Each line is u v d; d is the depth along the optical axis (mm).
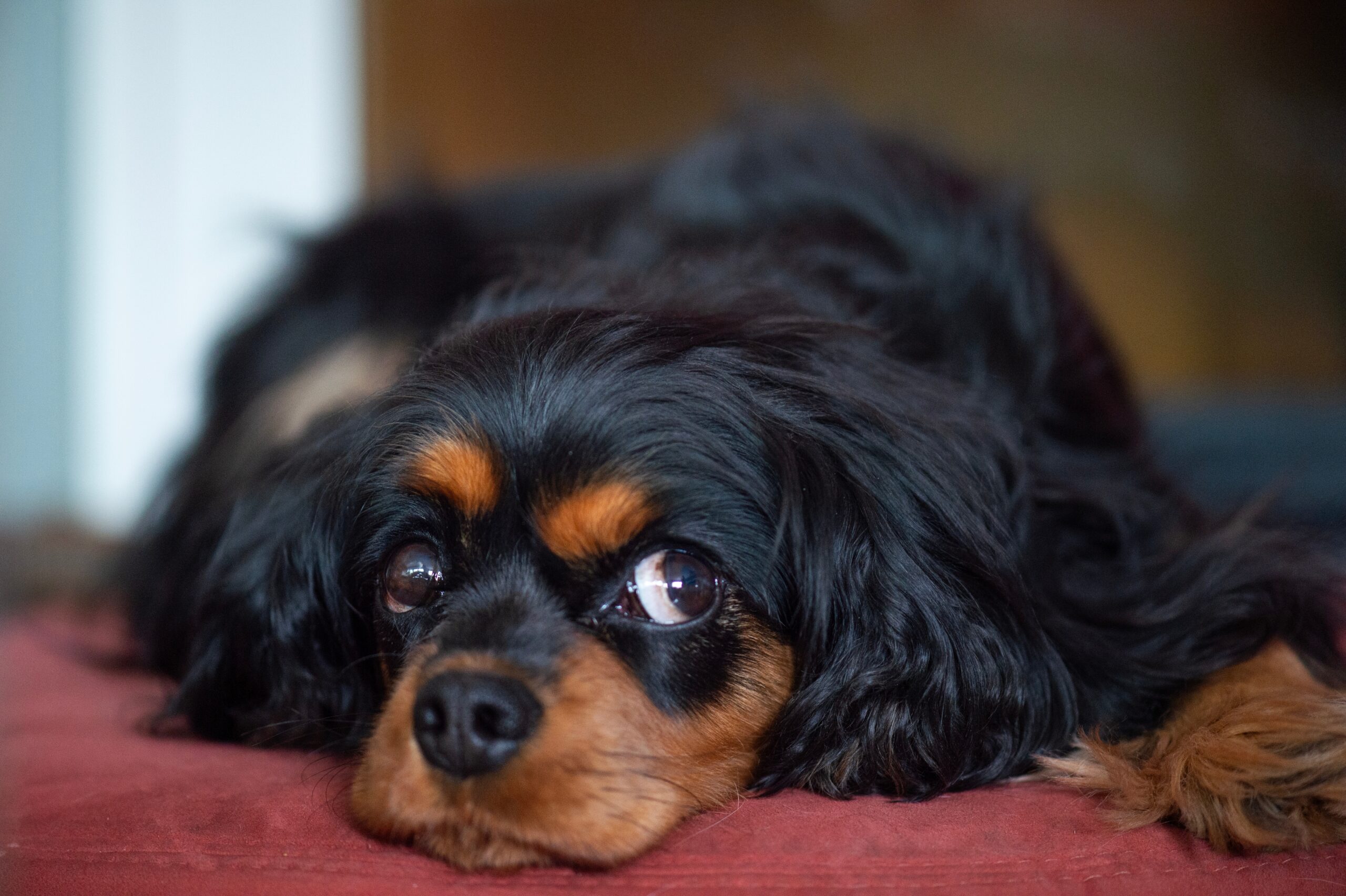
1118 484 560
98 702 597
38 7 1021
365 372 717
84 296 1082
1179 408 963
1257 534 543
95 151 1095
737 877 412
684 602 455
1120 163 1571
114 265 1098
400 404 476
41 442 1006
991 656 478
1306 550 548
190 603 587
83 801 453
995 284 593
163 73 1119
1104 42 1585
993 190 681
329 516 502
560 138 1504
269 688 529
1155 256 1549
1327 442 842
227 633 536
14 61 1000
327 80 1197
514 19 1453
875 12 1581
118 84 1103
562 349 466
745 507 461
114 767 489
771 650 468
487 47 1426
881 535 478
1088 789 457
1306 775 438
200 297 1125
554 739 421
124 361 1104
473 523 458
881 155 699
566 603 453
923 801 458
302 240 829
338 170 1214
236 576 534
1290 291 1538
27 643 719
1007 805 448
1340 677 500
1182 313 1531
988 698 475
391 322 736
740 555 458
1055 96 1585
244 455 701
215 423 756
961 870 412
